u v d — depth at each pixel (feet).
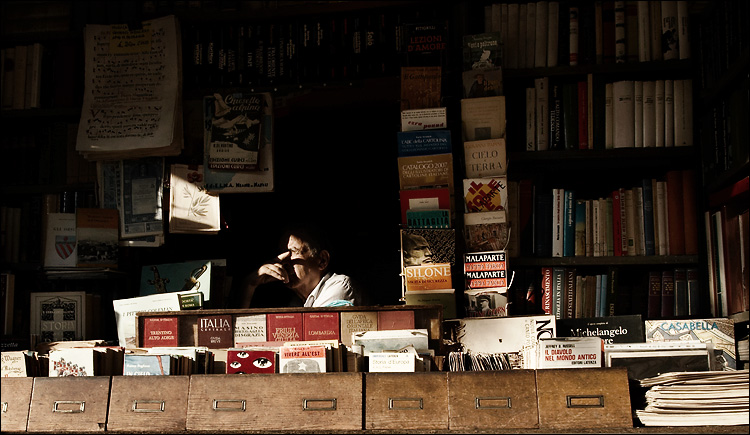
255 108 11.14
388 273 10.94
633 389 8.25
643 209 10.78
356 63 11.26
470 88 10.67
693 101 10.89
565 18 11.20
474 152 10.36
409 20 11.32
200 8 11.68
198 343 9.21
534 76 11.18
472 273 9.95
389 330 8.96
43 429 8.25
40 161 11.70
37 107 11.72
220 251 11.12
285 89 11.32
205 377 8.27
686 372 8.02
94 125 11.16
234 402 8.16
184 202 11.04
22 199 11.93
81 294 10.83
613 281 10.58
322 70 11.31
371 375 8.14
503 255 9.94
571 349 8.32
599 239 10.77
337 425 8.02
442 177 10.25
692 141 10.82
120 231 11.12
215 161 11.01
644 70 11.03
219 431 8.09
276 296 10.95
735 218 9.68
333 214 11.12
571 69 11.11
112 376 8.38
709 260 10.41
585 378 8.03
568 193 10.86
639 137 10.89
